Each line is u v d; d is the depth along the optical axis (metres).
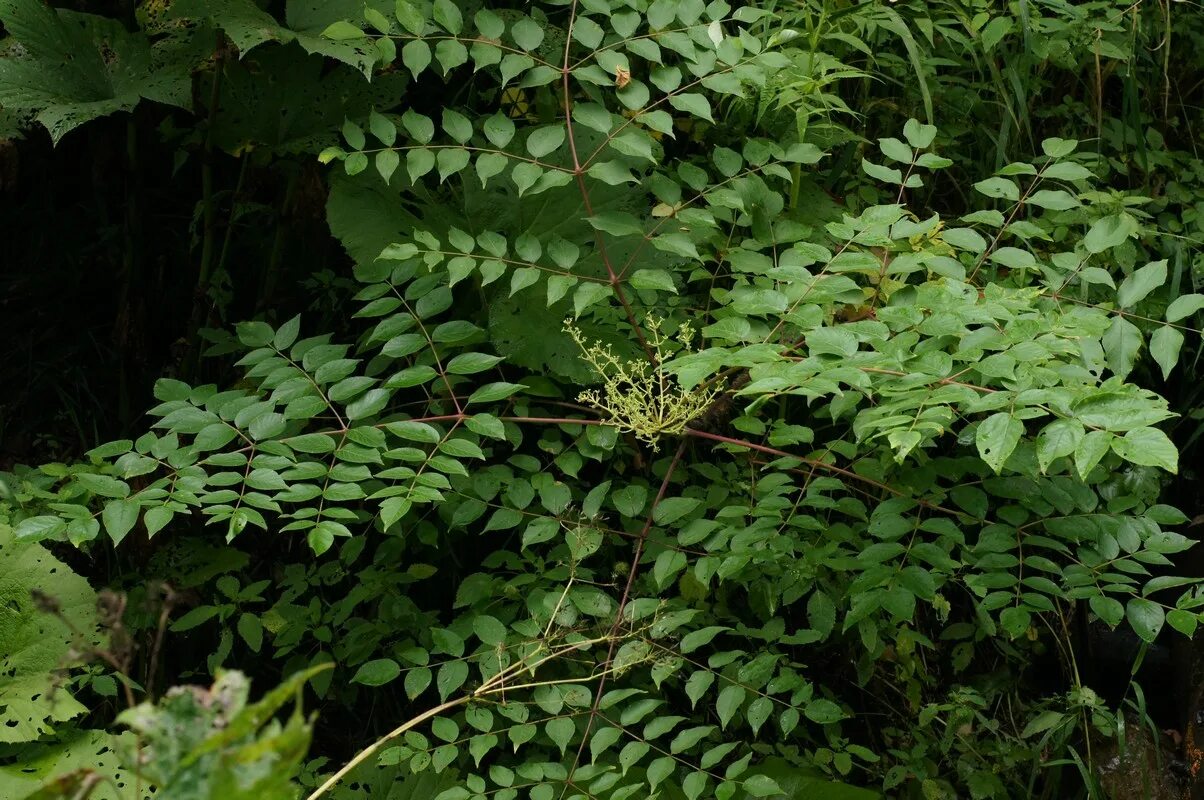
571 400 2.90
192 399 2.37
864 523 2.81
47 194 3.45
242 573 3.05
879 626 2.81
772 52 2.56
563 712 2.58
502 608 2.65
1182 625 2.13
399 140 3.03
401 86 2.99
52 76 2.65
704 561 2.43
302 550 3.10
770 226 2.71
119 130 3.36
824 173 3.19
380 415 2.90
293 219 3.20
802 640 2.53
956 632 2.97
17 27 2.61
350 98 2.97
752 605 2.76
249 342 2.48
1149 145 3.48
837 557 2.54
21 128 2.98
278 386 2.38
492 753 2.75
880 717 3.08
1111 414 1.79
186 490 2.15
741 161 2.70
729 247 2.79
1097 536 2.34
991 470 2.44
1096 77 3.47
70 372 3.25
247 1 2.58
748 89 3.00
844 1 3.11
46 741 2.27
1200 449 3.35
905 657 2.90
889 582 2.32
